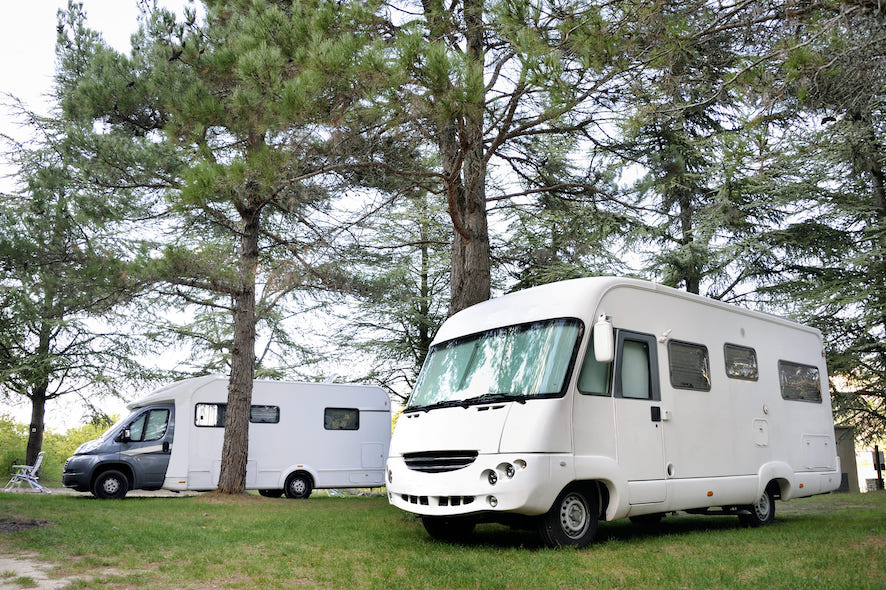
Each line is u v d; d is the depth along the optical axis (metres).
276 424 18.66
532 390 7.70
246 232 15.32
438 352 9.19
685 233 19.61
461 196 12.00
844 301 19.81
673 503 8.56
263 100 9.67
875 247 19.86
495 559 6.83
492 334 8.64
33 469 18.62
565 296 8.33
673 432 8.77
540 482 7.21
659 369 8.80
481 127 9.12
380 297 16.89
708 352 9.60
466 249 11.86
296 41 9.20
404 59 7.88
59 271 14.24
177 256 13.73
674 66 8.15
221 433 17.94
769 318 10.97
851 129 13.70
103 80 13.80
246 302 15.94
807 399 11.34
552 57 7.46
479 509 7.40
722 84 7.73
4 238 13.96
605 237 18.02
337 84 8.31
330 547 7.71
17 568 6.33
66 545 7.57
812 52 6.77
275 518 10.90
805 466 10.87
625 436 8.15
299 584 5.77
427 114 8.41
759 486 9.81
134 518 10.59
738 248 19.56
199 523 10.01
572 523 7.71
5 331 23.86
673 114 8.30
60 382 25.45
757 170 7.91
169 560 6.86
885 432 22.44
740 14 7.28
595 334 7.82
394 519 10.70
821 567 6.37
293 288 15.22
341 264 15.55
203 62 12.80
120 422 17.11
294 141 10.02
